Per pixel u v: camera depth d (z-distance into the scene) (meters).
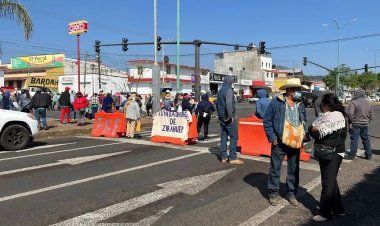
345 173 8.54
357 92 10.05
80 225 5.30
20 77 69.12
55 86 62.84
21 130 11.62
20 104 21.64
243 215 5.75
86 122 19.67
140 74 67.69
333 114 5.46
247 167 9.08
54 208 6.00
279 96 6.10
